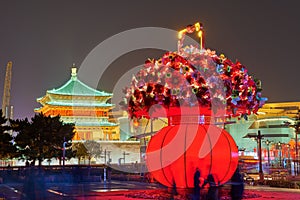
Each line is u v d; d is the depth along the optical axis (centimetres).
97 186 3006
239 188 1620
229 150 1523
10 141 4938
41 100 10169
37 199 1827
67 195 2144
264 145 9650
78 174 4069
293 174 4847
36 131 4781
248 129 10562
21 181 4119
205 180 1487
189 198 1455
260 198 1661
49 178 3712
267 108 13875
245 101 1555
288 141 10375
